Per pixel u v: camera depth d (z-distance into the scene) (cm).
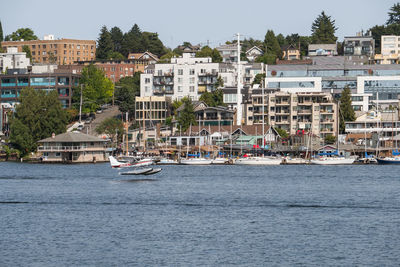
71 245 11688
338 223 13700
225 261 10600
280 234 12544
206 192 19288
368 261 10612
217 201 17162
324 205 16388
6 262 10619
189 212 15250
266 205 16388
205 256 10906
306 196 18250
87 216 14688
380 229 13025
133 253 11112
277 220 14088
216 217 14488
